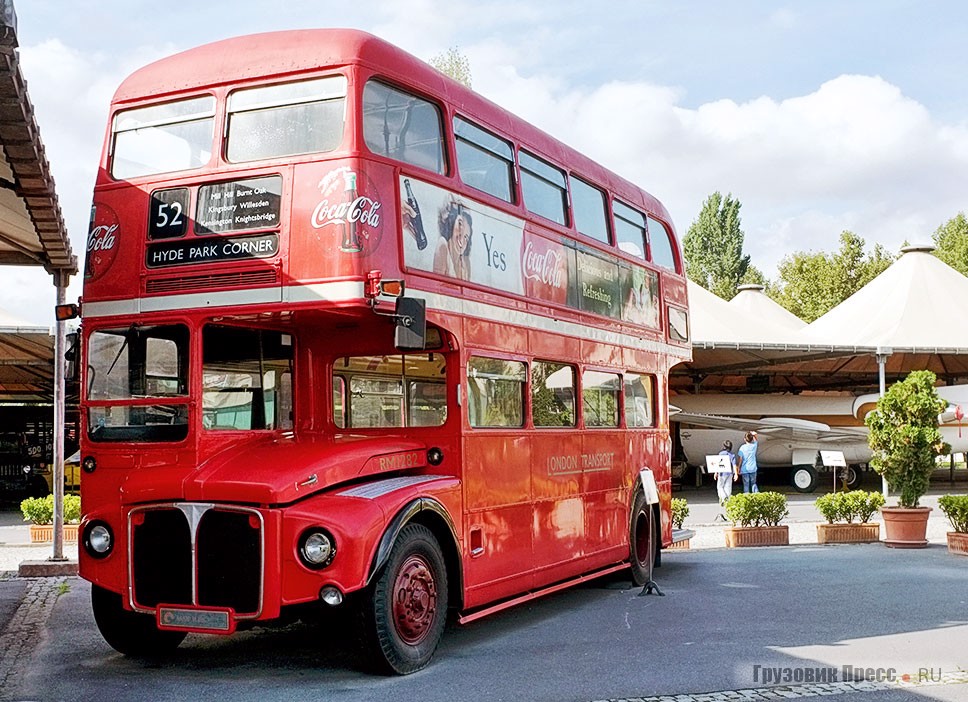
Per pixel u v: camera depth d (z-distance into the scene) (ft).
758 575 46.52
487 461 31.01
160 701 23.81
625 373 43.16
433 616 27.58
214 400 26.84
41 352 90.84
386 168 27.02
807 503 96.27
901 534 59.16
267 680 25.89
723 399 120.06
